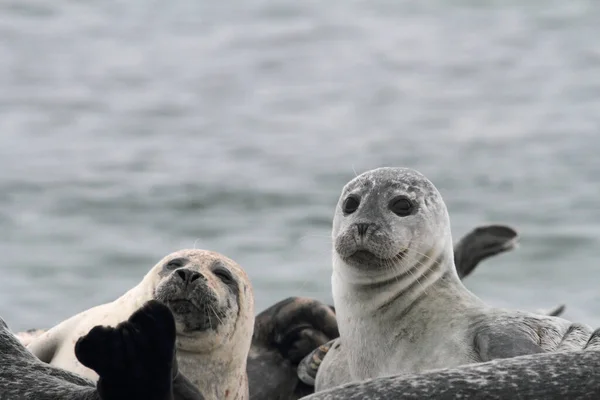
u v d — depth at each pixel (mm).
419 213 32406
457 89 160125
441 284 32438
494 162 108438
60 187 98812
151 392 22578
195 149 119750
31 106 148500
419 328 31516
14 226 85438
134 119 140750
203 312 31094
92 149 119125
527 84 161125
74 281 70438
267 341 37938
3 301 65312
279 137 127062
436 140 122312
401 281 32094
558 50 188125
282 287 65938
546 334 29859
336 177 103062
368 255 31891
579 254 75875
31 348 32656
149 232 83875
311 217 87812
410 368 30891
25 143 122312
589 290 66812
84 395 24188
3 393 24672
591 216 86250
